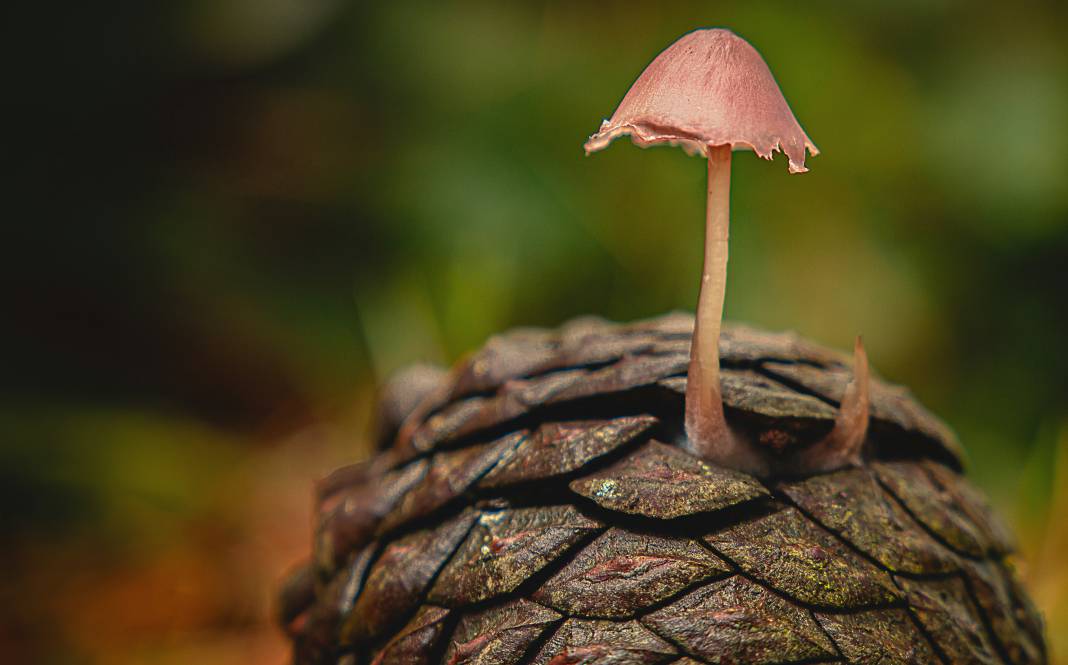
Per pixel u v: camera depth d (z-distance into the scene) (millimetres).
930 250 396
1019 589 173
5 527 352
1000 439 369
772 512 160
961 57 406
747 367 167
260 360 464
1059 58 397
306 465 388
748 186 374
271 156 502
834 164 388
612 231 381
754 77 157
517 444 165
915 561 161
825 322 367
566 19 435
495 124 415
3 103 465
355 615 166
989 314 399
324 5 461
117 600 316
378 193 448
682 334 171
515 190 396
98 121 485
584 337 173
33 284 470
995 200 387
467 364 176
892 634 158
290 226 489
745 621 156
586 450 161
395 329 344
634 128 158
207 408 443
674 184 376
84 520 359
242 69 486
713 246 159
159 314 475
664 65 158
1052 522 258
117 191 481
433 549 164
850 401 162
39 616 309
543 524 160
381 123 466
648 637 156
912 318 379
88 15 470
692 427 161
